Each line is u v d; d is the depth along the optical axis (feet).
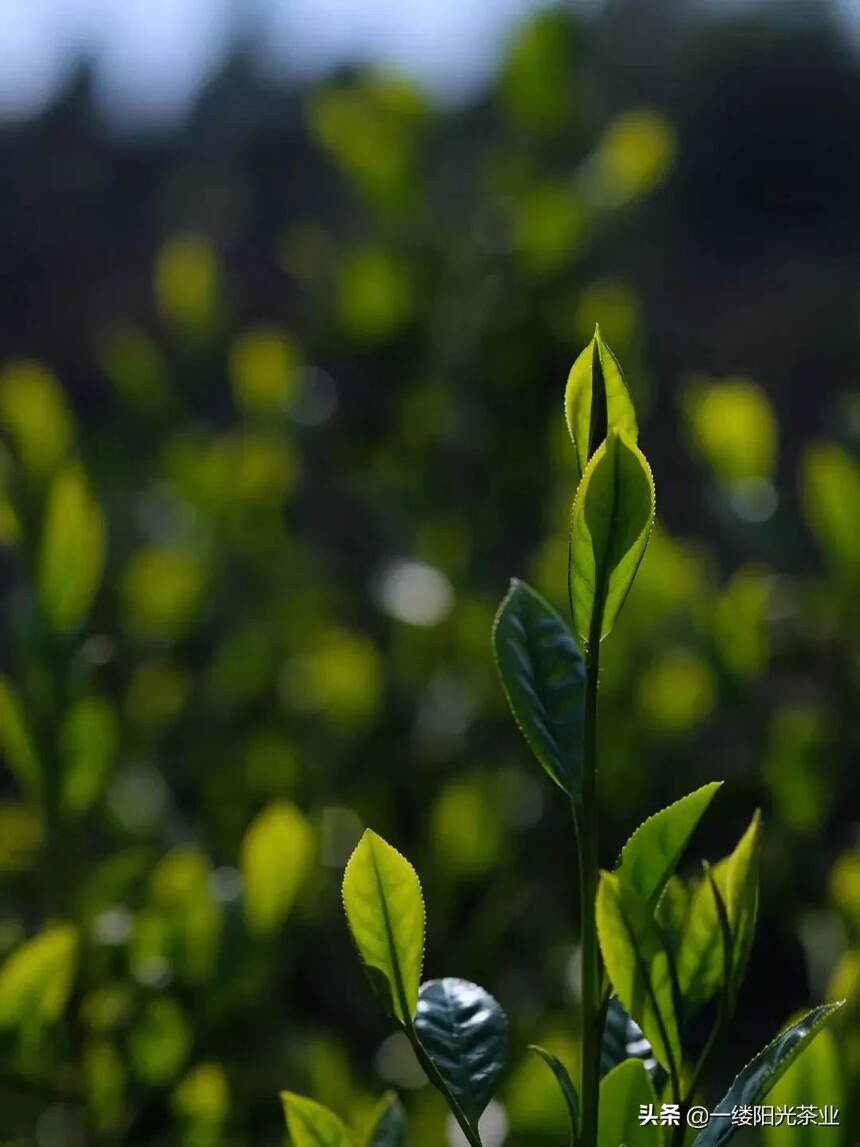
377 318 4.61
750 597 3.35
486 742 4.40
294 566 4.73
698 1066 1.83
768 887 3.51
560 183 4.59
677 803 1.82
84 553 2.33
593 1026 1.80
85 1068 2.36
